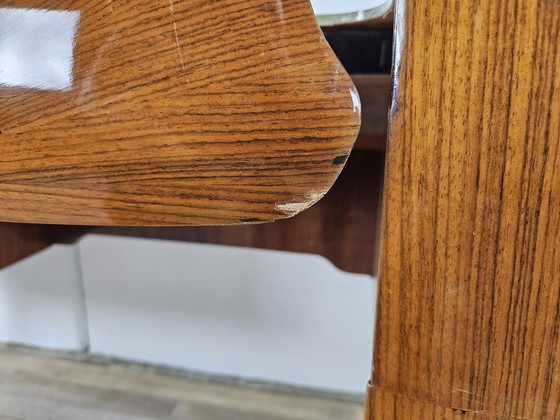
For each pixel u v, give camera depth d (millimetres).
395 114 214
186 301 948
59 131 230
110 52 215
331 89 205
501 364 226
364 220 587
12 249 559
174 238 646
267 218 228
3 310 1051
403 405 242
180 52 208
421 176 216
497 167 207
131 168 229
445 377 234
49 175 239
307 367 929
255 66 204
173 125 219
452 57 201
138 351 1002
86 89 222
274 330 923
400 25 206
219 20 202
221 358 962
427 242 222
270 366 944
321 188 219
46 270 1002
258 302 914
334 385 923
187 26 205
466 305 224
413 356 236
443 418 238
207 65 208
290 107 208
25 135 234
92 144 229
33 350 1043
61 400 875
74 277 991
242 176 222
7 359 1011
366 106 360
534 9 190
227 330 944
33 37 221
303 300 894
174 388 918
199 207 230
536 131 200
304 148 213
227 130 215
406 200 221
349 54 453
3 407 851
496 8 193
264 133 213
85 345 1024
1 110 233
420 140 213
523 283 216
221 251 902
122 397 889
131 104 219
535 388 224
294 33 199
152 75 214
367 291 865
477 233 216
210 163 221
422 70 206
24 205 247
